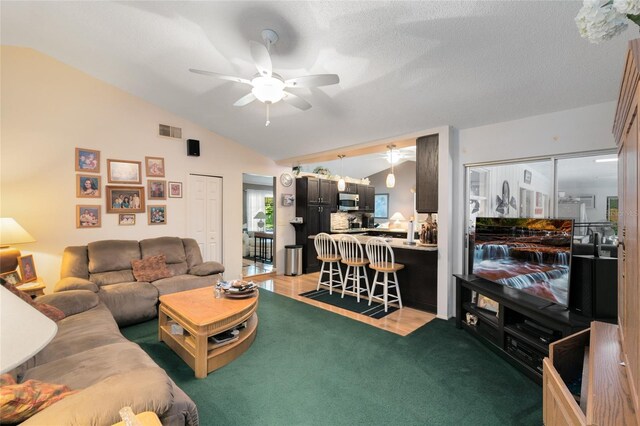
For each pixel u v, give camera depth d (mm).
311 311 3771
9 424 973
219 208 5141
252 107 3920
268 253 8062
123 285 3359
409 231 4133
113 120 3949
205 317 2373
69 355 1816
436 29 2115
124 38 2850
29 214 3354
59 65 3531
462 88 2783
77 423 980
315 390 2102
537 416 1845
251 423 1769
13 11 2629
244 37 2502
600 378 1127
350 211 7602
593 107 2725
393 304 4094
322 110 3711
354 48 2438
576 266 2139
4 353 683
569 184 2955
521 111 3012
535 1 1781
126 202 4070
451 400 1998
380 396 2035
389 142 4211
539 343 2223
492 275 2863
